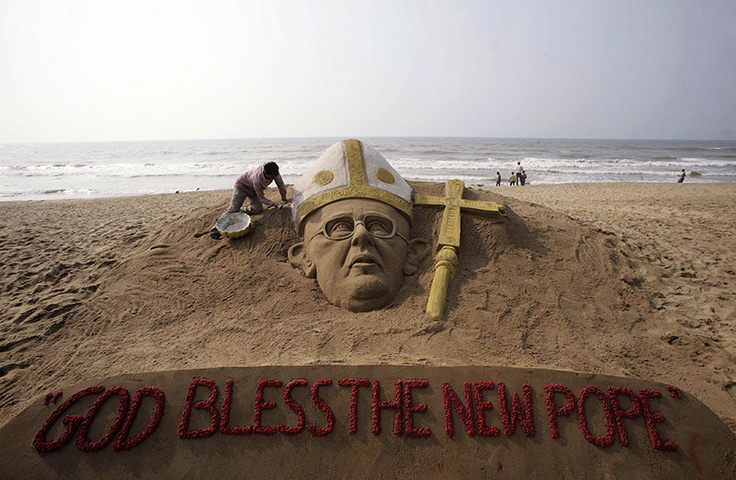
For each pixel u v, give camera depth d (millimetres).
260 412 2477
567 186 16891
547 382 2602
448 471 2283
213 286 4188
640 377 3000
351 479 2252
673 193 13977
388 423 2441
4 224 8344
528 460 2324
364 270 3678
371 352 3082
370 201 4305
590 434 2412
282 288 4031
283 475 2266
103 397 2518
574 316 3766
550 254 4785
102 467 2293
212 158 37719
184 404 2500
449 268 4043
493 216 4828
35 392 2949
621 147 63031
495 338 3320
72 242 6684
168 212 9961
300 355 3066
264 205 5320
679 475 2279
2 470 2264
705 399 2807
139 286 4324
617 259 5160
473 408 2508
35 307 4133
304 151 45531
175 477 2260
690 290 4621
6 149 79750
